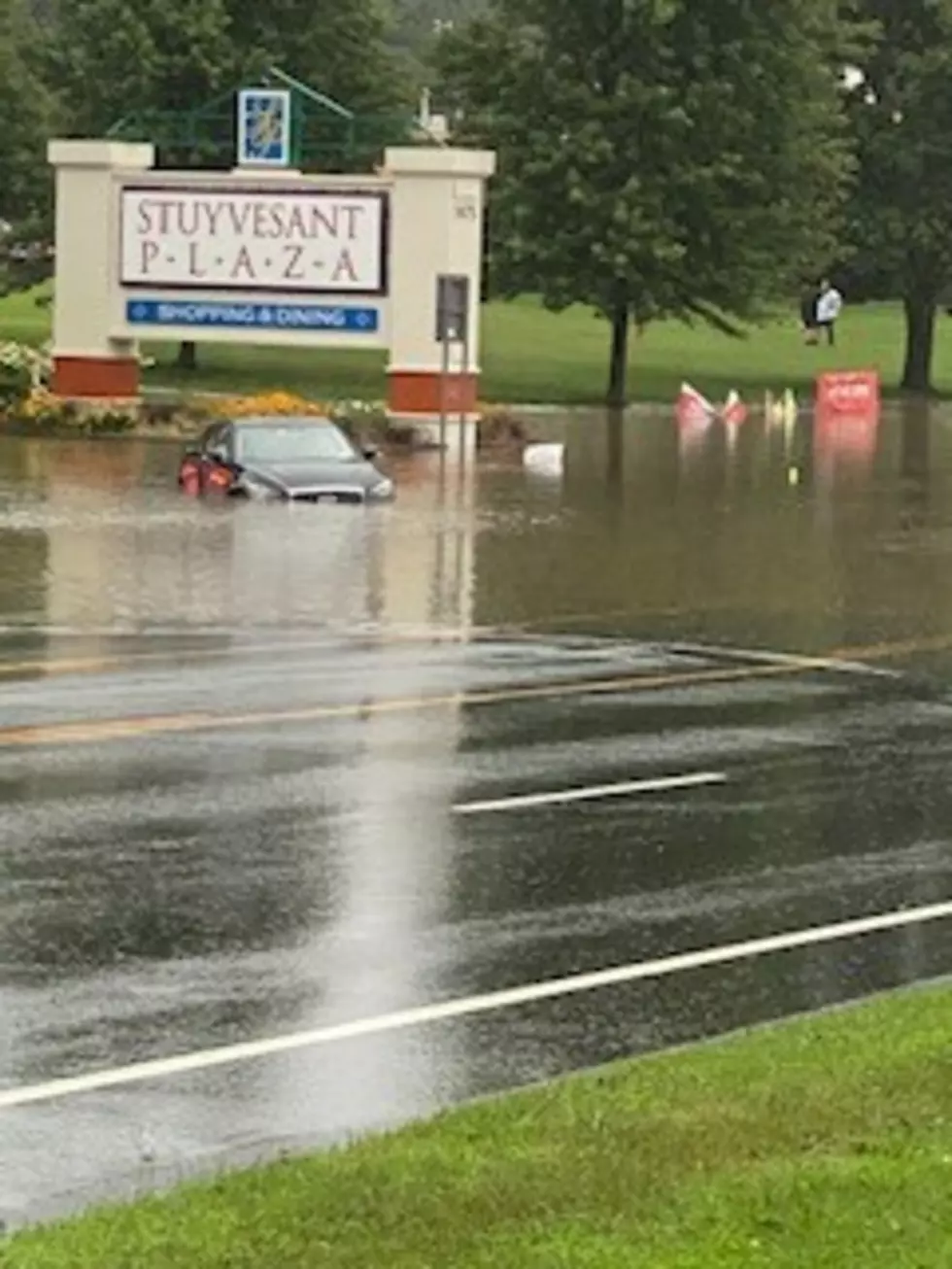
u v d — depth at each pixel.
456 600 24.64
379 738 16.41
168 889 12.02
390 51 67.38
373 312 44.19
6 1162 8.12
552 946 11.23
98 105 62.03
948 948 11.44
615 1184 7.30
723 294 61.25
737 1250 6.65
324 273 44.31
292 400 47.28
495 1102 8.58
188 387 57.00
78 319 45.88
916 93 68.81
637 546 30.22
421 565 27.53
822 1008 10.28
